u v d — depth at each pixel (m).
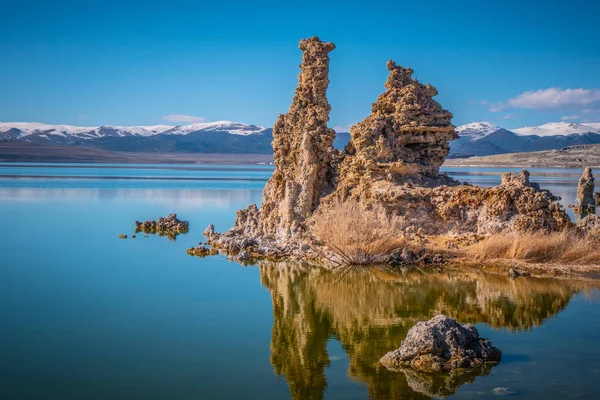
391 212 26.36
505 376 13.12
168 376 13.39
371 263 24.47
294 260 25.53
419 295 19.91
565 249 23.39
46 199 55.44
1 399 12.21
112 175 110.62
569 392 12.31
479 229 25.23
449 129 28.64
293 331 16.48
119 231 34.72
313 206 28.45
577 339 15.34
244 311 18.28
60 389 12.70
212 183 89.06
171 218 37.38
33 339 15.58
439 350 13.90
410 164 27.64
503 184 25.98
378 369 13.70
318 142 28.88
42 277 22.27
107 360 14.29
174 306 18.67
